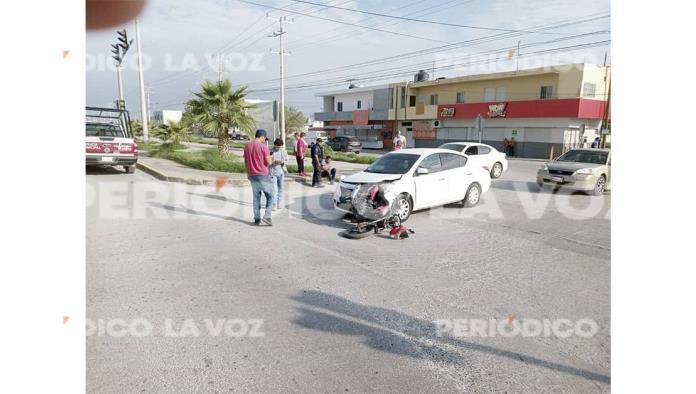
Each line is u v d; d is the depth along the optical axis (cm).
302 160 1410
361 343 344
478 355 329
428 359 322
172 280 474
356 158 2138
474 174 945
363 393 280
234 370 303
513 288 466
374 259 567
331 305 416
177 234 678
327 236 688
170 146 2259
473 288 466
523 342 349
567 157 1245
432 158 877
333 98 5181
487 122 3419
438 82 3800
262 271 510
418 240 668
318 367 309
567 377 300
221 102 1877
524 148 3184
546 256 586
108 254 566
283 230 724
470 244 646
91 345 330
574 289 464
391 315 396
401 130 4297
